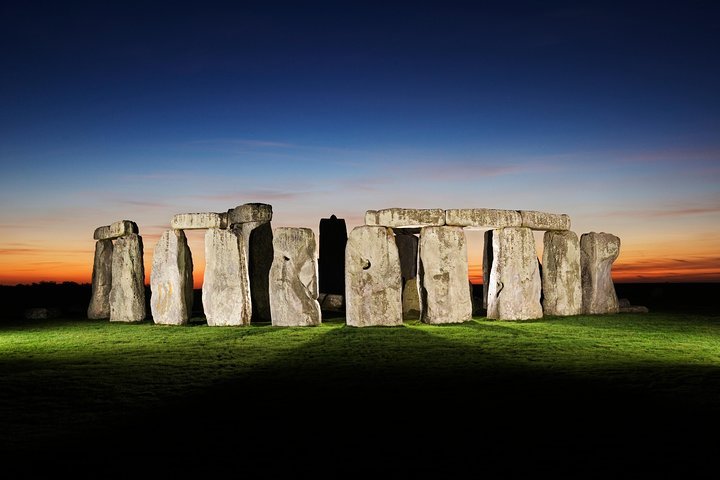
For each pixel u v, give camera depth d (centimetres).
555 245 2228
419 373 1148
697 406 910
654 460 711
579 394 981
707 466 693
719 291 3969
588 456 725
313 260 1967
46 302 3434
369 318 1908
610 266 2320
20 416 899
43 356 1406
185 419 875
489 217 2045
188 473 690
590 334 1658
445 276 1981
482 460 716
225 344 1545
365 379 1102
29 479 679
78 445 778
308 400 966
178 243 2092
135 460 727
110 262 2450
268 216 2306
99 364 1286
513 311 2062
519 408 908
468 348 1425
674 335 1634
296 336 1672
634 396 967
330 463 712
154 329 1930
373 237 1942
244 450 755
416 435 798
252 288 2258
